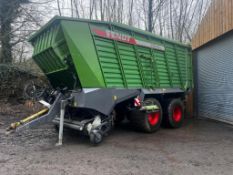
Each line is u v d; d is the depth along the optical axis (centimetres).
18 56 1427
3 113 1056
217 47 964
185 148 575
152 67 787
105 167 447
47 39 648
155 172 423
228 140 657
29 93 761
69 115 663
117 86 660
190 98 1152
